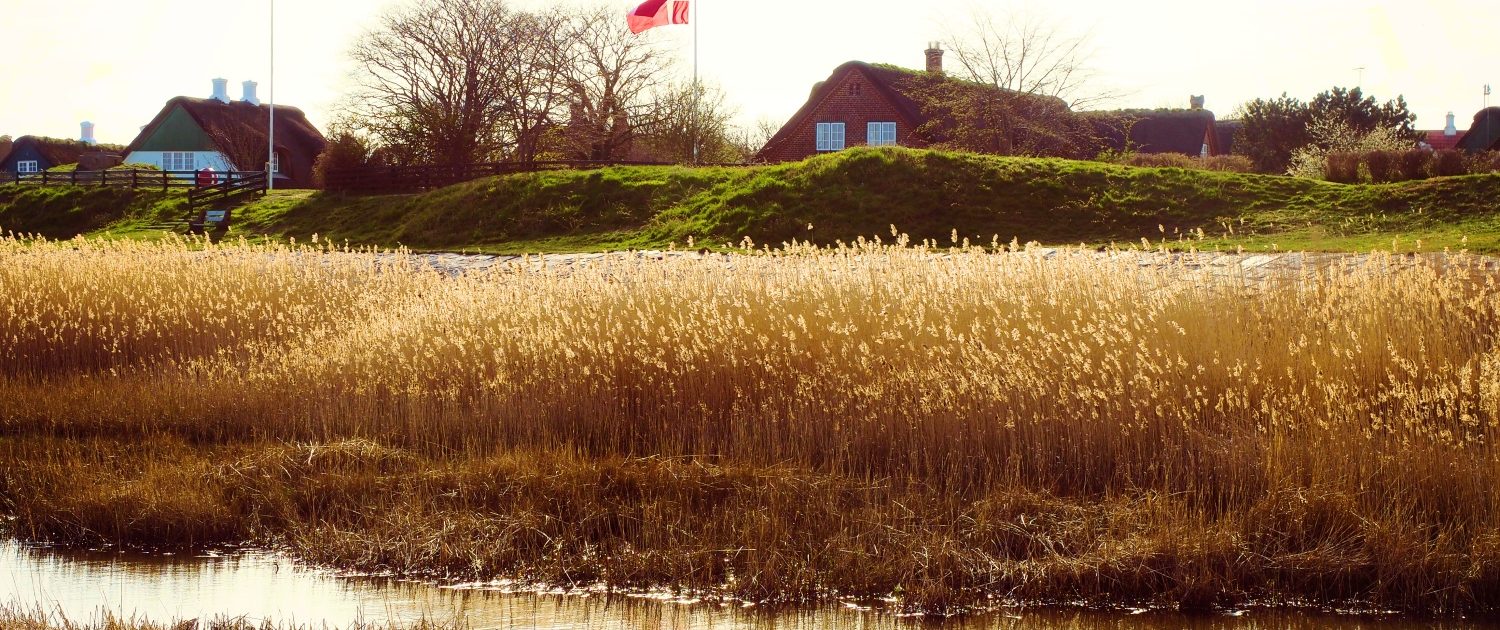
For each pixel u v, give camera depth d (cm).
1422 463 743
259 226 3938
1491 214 2492
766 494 813
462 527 795
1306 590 691
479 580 745
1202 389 843
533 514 805
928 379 901
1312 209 2733
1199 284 999
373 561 770
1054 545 738
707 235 3061
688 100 4925
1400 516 714
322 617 678
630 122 4894
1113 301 952
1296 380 841
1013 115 4247
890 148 3275
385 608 695
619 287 1145
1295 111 5375
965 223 2933
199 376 1244
